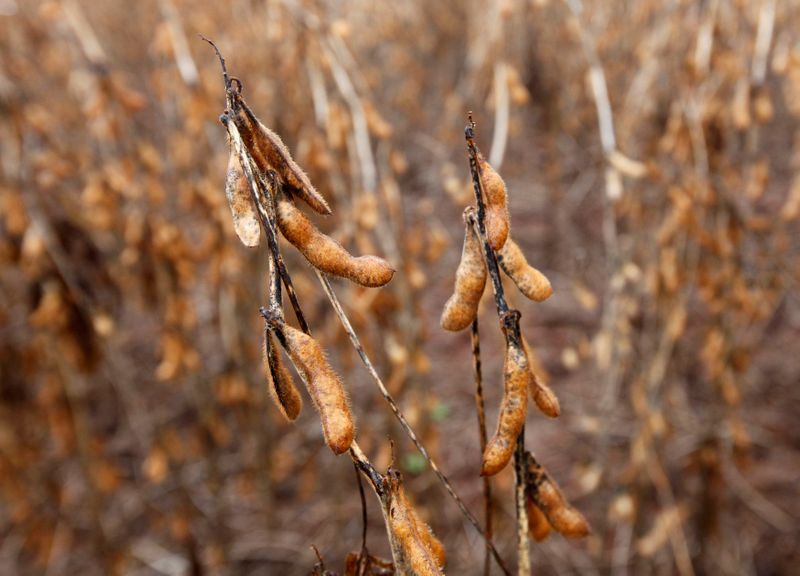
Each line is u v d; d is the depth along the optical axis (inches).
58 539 119.4
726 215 95.3
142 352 146.1
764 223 98.1
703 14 100.2
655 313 104.9
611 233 94.0
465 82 149.4
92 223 101.6
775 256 99.7
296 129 101.3
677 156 96.0
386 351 98.0
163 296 102.1
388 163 92.0
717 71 95.6
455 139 153.3
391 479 35.2
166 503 125.5
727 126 100.2
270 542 119.5
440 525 113.9
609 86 125.3
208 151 100.7
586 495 121.5
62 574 118.3
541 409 41.0
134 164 100.0
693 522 119.3
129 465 131.6
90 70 109.2
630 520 105.3
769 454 129.8
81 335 104.6
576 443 130.8
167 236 96.7
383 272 35.8
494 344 154.8
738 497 122.4
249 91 116.7
